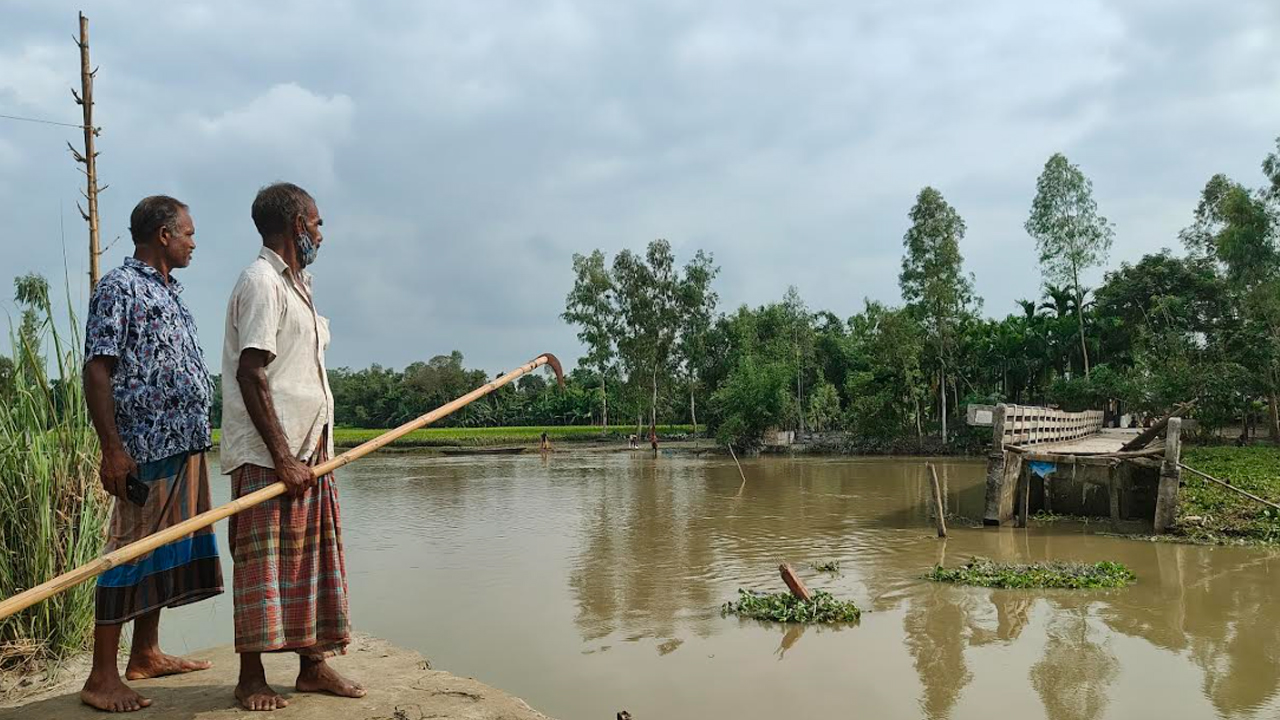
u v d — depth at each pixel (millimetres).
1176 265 39281
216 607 11023
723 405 46125
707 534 16547
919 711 7129
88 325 3396
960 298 40625
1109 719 6848
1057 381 37438
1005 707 7164
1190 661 8180
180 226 3809
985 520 16656
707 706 7359
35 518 4660
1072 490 18328
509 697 3631
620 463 38500
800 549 14641
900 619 9930
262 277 3297
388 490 26984
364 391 81375
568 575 12938
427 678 3859
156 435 3484
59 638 4684
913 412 43000
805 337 55375
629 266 53438
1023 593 10953
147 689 3625
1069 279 38594
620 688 7863
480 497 24453
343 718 3295
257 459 3299
